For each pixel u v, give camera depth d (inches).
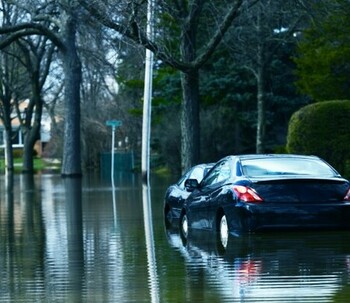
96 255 1131.3
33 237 1390.3
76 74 3750.0
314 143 2059.5
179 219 1460.4
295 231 1210.6
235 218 1167.0
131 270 981.2
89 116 5073.8
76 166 3848.4
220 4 2324.1
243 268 959.0
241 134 3737.7
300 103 3629.4
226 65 3582.7
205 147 3663.9
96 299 809.5
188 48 2172.7
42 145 7327.8
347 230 1198.9
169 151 3946.9
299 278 885.8
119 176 4151.1
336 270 929.5
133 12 1772.9
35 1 2817.4
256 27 2726.4
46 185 3277.6
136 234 1392.7
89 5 1822.1
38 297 830.5
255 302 769.6
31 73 4498.0
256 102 3663.9
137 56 2166.6
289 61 3597.4
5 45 3292.3
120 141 5027.1
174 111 3922.2
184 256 1084.5
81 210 1957.4
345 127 2057.1
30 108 4837.6
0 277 960.3
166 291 837.2
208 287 848.3
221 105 3690.9
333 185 1175.6
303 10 2263.8
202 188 1322.6
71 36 3619.6
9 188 3102.9
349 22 2460.6
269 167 1219.2
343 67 2578.7
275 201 1157.7
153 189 2785.4
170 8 2012.8
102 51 3097.9
